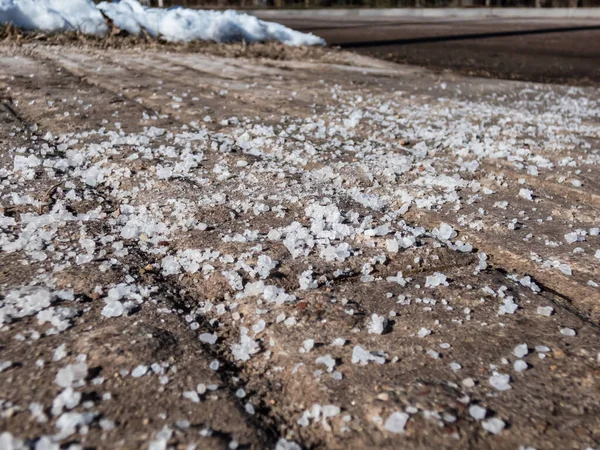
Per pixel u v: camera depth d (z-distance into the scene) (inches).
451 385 7.1
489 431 6.3
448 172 16.0
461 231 12.1
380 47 57.6
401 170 15.9
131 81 29.4
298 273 9.9
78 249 10.5
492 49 57.2
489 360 7.7
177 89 27.9
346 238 11.2
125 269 9.8
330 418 6.5
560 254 11.0
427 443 6.1
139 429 6.1
